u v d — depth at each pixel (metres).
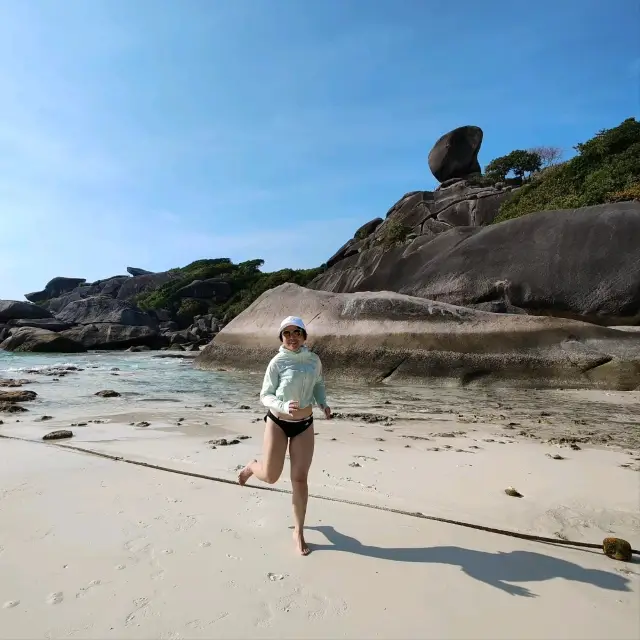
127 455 5.19
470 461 5.09
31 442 5.72
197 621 2.29
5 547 2.98
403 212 37.56
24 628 2.21
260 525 3.36
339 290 25.91
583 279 16.52
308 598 2.49
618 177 21.89
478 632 2.25
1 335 38.69
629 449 5.76
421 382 12.43
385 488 4.20
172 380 13.73
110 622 2.27
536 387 11.52
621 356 11.45
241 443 5.81
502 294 17.84
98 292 76.12
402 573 2.76
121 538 3.12
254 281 59.97
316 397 3.38
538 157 38.75
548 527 3.48
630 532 3.44
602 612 2.42
